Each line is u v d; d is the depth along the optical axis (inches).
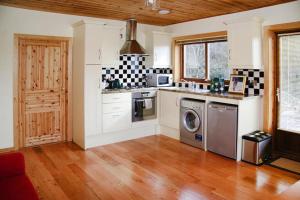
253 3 149.1
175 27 220.7
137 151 170.6
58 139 190.9
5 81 163.9
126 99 191.3
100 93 178.1
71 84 189.6
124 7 160.9
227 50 184.1
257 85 165.3
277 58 161.6
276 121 165.2
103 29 185.9
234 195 111.1
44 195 110.3
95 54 173.9
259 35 158.7
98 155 162.1
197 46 213.3
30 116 178.1
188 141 185.2
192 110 178.5
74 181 124.2
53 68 183.6
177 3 149.8
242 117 152.3
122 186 119.5
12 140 169.0
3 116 165.2
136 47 197.2
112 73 209.3
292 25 146.2
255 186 119.8
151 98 207.0
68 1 147.5
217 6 156.4
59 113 189.5
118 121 188.4
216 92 178.4
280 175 132.6
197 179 127.5
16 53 166.6
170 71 231.0
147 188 117.6
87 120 174.4
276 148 165.5
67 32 184.2
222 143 160.2
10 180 85.8
